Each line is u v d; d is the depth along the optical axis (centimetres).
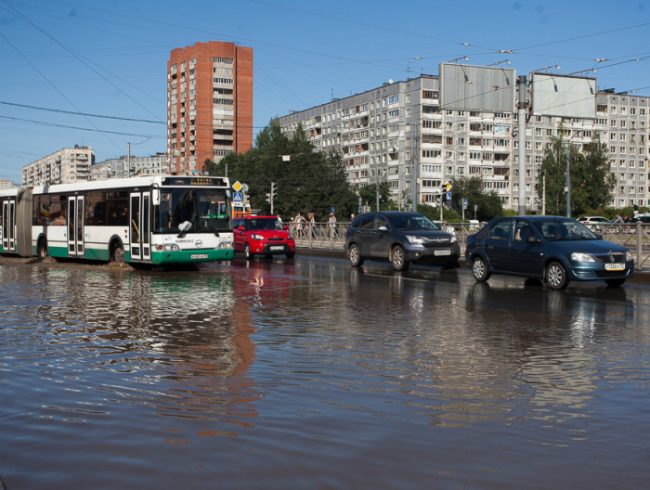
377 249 2253
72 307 1262
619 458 453
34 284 1716
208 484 407
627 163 13362
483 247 1766
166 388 648
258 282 1781
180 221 2077
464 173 11650
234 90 12281
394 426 524
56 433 509
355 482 410
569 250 1560
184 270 2197
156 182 2056
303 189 7850
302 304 1309
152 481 413
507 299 1393
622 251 1576
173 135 12888
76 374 711
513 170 12112
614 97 13175
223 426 525
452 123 11512
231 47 12206
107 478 418
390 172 11762
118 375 706
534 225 1673
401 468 433
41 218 2697
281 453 462
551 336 944
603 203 9438
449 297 1430
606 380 680
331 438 495
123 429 518
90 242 2377
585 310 1222
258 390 639
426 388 645
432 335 950
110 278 1902
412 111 11425
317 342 895
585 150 10425
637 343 889
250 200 8038
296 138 8212
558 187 9119
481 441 488
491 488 401
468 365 750
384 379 683
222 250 2133
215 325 1045
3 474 426
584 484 408
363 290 1576
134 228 2152
